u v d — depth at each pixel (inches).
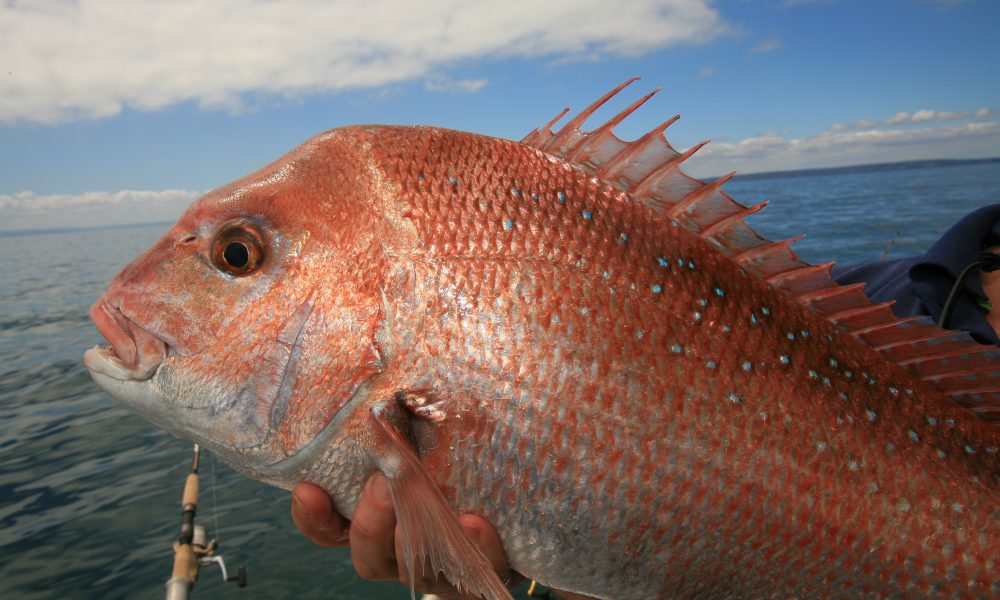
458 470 16.0
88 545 57.0
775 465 16.3
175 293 16.5
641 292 16.5
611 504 16.1
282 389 16.3
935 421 17.4
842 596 16.6
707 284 17.1
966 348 17.9
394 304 16.0
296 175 16.9
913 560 16.5
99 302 17.1
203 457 75.2
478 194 16.6
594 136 18.2
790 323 17.5
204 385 16.5
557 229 16.6
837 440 16.6
